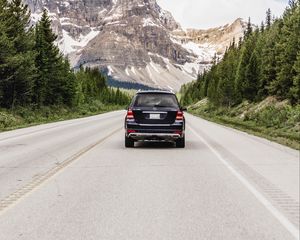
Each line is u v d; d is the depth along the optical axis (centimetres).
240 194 782
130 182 895
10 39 4772
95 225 572
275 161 1241
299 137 2295
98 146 1645
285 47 5403
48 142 1814
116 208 669
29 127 2958
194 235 529
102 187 841
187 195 770
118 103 19988
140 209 663
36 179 930
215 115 8094
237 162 1213
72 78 7181
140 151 1477
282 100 5556
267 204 705
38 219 604
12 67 4469
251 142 1870
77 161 1221
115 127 2941
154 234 532
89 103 10994
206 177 962
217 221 597
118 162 1202
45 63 5569
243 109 6900
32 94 5025
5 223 583
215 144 1756
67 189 822
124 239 511
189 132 2525
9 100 4712
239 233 539
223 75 10638
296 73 5225
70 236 523
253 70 7244
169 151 1481
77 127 2942
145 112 1520
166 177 959
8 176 969
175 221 594
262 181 916
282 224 584
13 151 1477
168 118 1521
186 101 19112
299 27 5312
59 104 6538
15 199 735
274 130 3130
